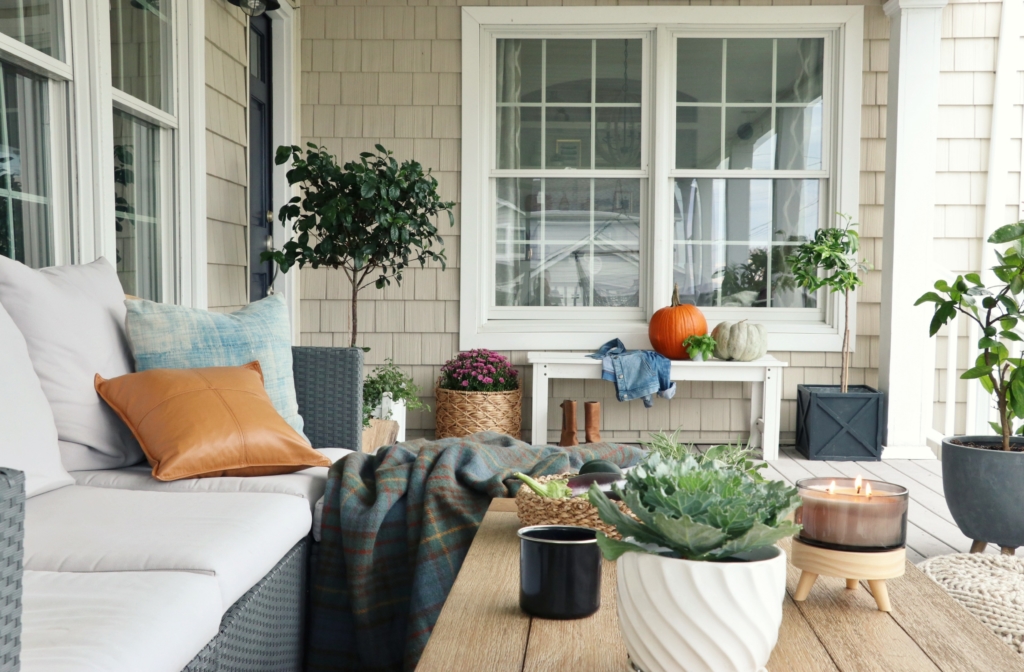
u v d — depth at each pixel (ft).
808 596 3.94
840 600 3.89
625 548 2.95
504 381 16.22
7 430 5.57
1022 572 6.32
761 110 16.98
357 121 16.84
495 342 17.03
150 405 6.72
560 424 17.25
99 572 4.58
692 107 17.03
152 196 10.93
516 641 3.41
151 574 4.50
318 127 16.87
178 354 7.43
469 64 16.74
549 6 16.63
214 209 12.76
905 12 15.71
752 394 16.51
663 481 3.06
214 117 12.71
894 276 15.92
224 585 4.72
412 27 16.78
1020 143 16.43
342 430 8.75
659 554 2.91
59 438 6.54
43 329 6.53
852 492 3.92
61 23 8.57
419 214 14.94
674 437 4.83
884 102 16.66
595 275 17.33
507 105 17.16
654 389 15.87
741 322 16.16
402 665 6.69
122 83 9.86
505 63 17.12
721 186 17.15
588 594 3.68
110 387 6.77
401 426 15.33
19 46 7.77
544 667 3.16
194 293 11.74
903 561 3.79
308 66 16.80
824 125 16.92
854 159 16.65
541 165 17.22
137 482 6.48
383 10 16.76
